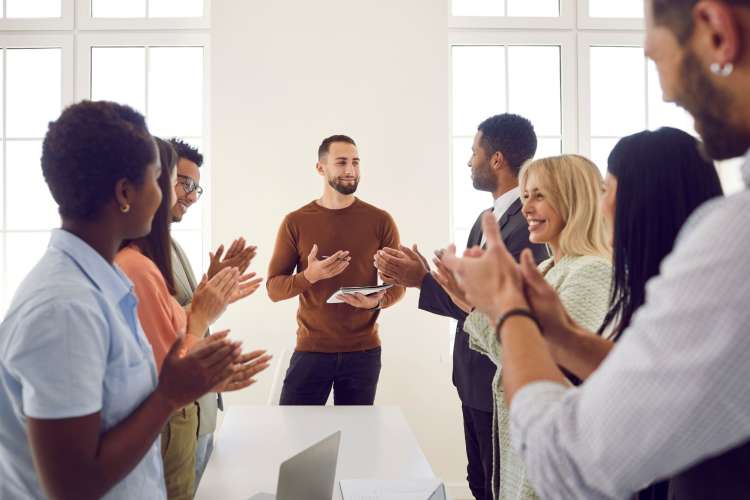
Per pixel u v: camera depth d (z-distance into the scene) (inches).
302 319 117.8
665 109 146.6
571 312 56.6
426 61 135.8
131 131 35.9
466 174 144.6
